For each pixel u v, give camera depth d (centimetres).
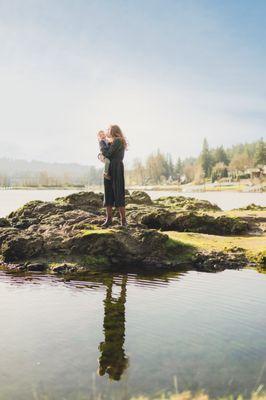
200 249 1161
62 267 1012
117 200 1162
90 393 412
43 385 428
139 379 443
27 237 1095
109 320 628
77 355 502
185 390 418
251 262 1101
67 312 662
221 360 491
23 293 772
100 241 1089
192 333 578
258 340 555
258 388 418
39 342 540
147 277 928
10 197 6600
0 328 587
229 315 657
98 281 884
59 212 1407
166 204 1984
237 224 1490
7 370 462
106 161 1155
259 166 16338
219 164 18400
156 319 634
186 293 788
